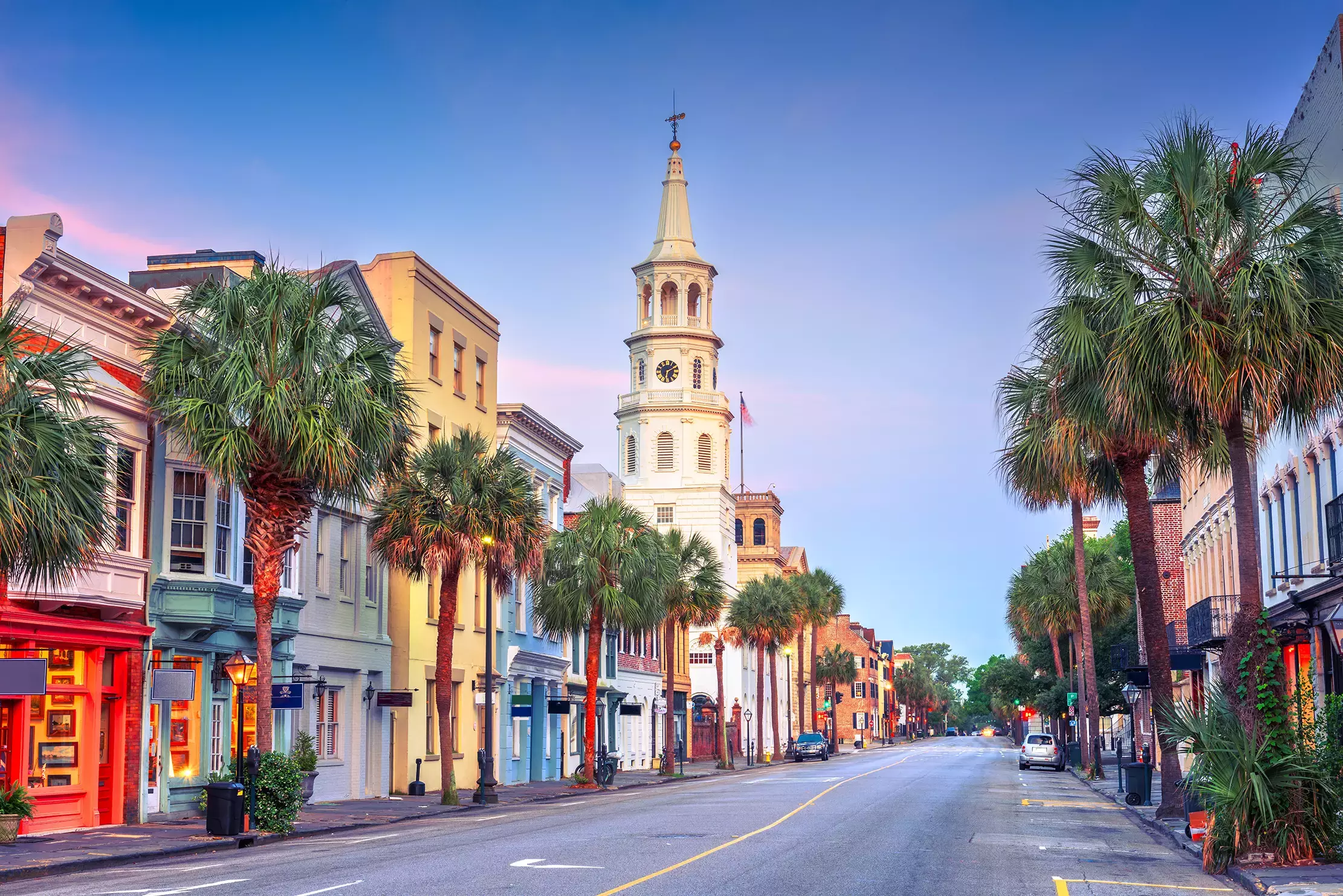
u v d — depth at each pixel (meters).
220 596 28.62
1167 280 19.91
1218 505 43.41
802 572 129.62
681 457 101.31
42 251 24.23
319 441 24.38
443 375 43.53
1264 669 18.48
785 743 121.38
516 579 48.75
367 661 38.19
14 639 23.22
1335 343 17.98
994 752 101.94
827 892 14.58
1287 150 19.17
